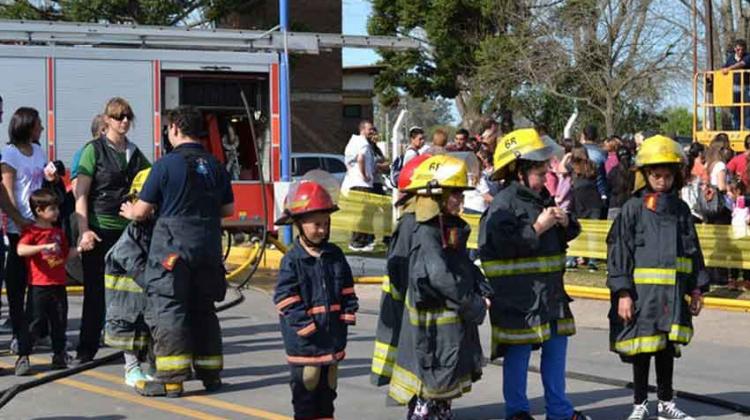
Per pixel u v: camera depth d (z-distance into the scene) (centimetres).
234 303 1274
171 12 3350
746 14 3312
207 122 1623
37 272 885
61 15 3453
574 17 3434
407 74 4453
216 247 806
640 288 699
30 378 874
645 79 3400
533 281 673
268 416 756
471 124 3788
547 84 3484
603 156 1540
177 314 801
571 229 686
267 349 1010
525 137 674
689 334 702
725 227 1273
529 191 675
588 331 1112
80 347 927
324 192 652
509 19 3859
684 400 803
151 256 799
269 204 1631
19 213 895
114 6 3253
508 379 690
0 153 980
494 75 3653
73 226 970
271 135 1627
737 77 1934
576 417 704
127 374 855
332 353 646
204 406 786
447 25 4259
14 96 1538
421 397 655
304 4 4212
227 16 3678
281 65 1636
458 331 646
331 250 657
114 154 898
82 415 759
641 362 716
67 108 1561
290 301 641
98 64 1572
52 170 962
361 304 1299
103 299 920
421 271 635
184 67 1600
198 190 795
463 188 642
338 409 773
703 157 1407
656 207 700
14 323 970
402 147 1875
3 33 1528
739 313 1188
